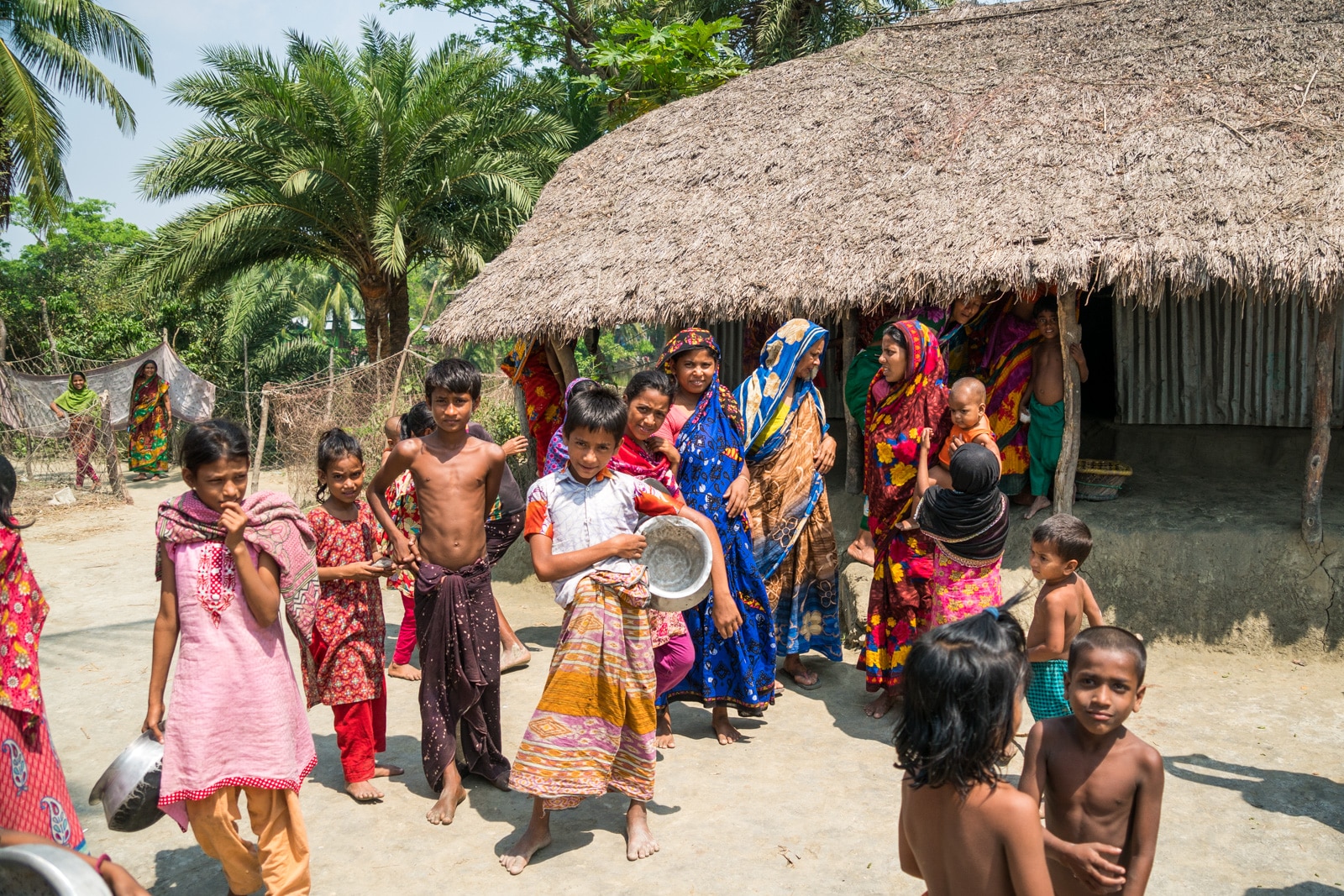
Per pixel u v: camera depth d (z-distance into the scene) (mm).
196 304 21625
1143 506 6016
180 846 3713
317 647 3975
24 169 16125
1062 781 2420
